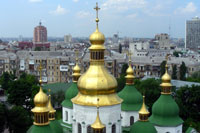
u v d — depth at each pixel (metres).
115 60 196.50
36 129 45.56
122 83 132.38
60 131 57.47
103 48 48.47
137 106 66.38
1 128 85.75
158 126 61.25
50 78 190.62
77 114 48.38
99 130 43.69
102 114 46.44
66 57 189.88
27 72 197.25
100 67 48.56
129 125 66.12
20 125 88.50
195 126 90.44
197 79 160.00
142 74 194.25
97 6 49.31
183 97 109.19
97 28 49.25
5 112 87.75
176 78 171.38
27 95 113.00
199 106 106.94
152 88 113.75
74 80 72.19
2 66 198.62
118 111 48.12
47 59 190.38
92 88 46.50
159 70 190.62
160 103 62.22
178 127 61.88
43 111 45.50
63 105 71.25
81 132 47.97
